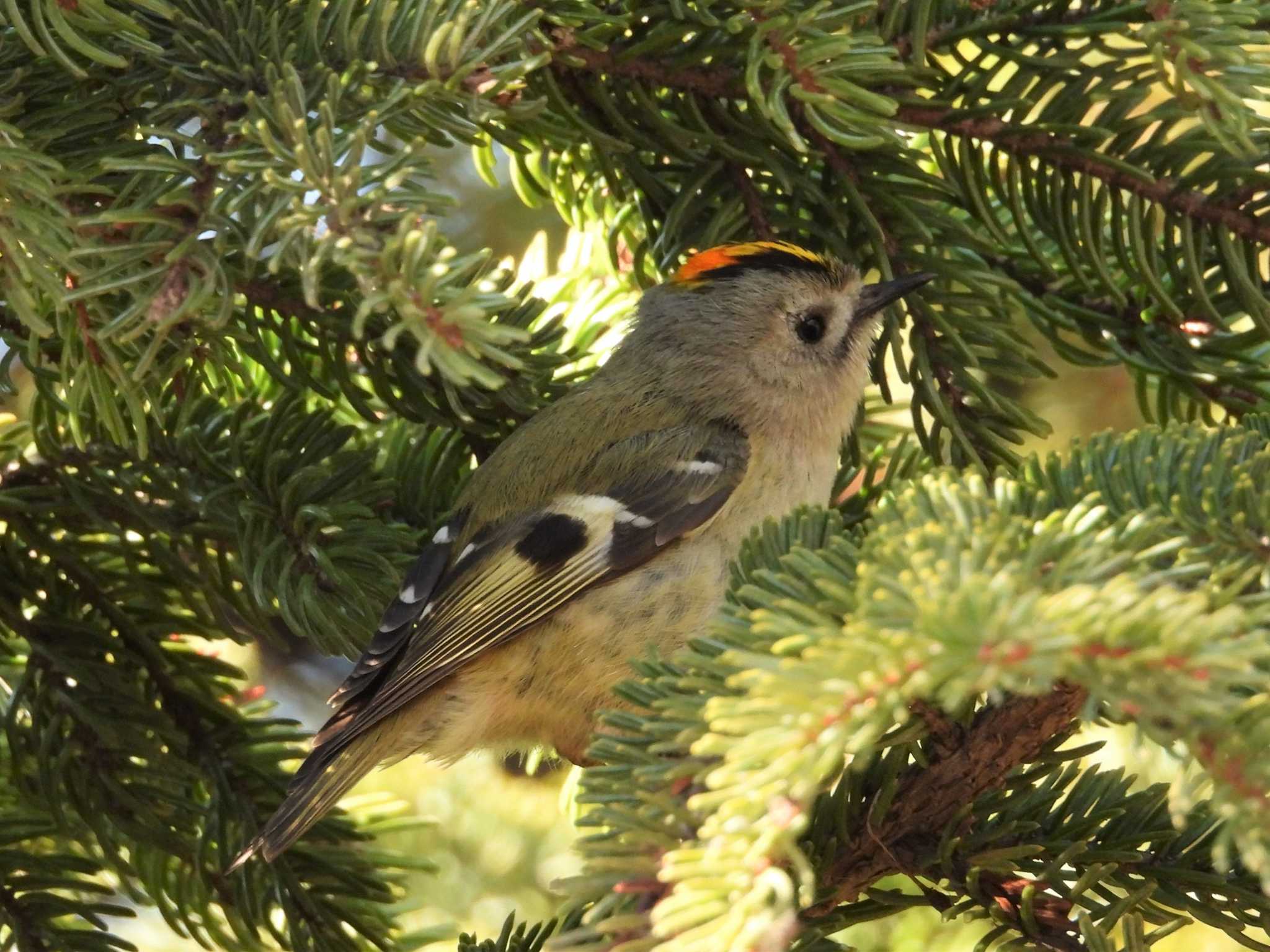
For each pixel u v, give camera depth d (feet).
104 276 5.73
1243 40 5.76
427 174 5.73
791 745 5.35
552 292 5.95
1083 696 5.72
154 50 5.74
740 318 5.93
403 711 5.88
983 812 5.76
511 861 5.98
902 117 5.82
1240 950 5.90
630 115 5.84
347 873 5.85
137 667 5.86
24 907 5.82
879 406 5.99
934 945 5.90
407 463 5.90
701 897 5.46
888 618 5.49
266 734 5.86
